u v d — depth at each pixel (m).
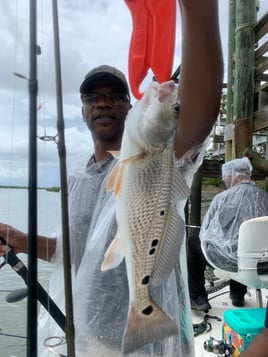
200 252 3.37
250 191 3.47
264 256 2.63
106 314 1.30
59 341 1.39
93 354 1.30
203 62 1.13
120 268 1.31
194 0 1.08
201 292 3.35
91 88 1.53
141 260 1.08
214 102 1.18
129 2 1.10
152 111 1.05
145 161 1.07
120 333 1.29
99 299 1.31
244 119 5.29
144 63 1.09
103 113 1.51
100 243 1.34
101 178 1.46
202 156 1.25
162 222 1.10
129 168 1.08
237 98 5.35
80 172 1.53
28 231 1.01
